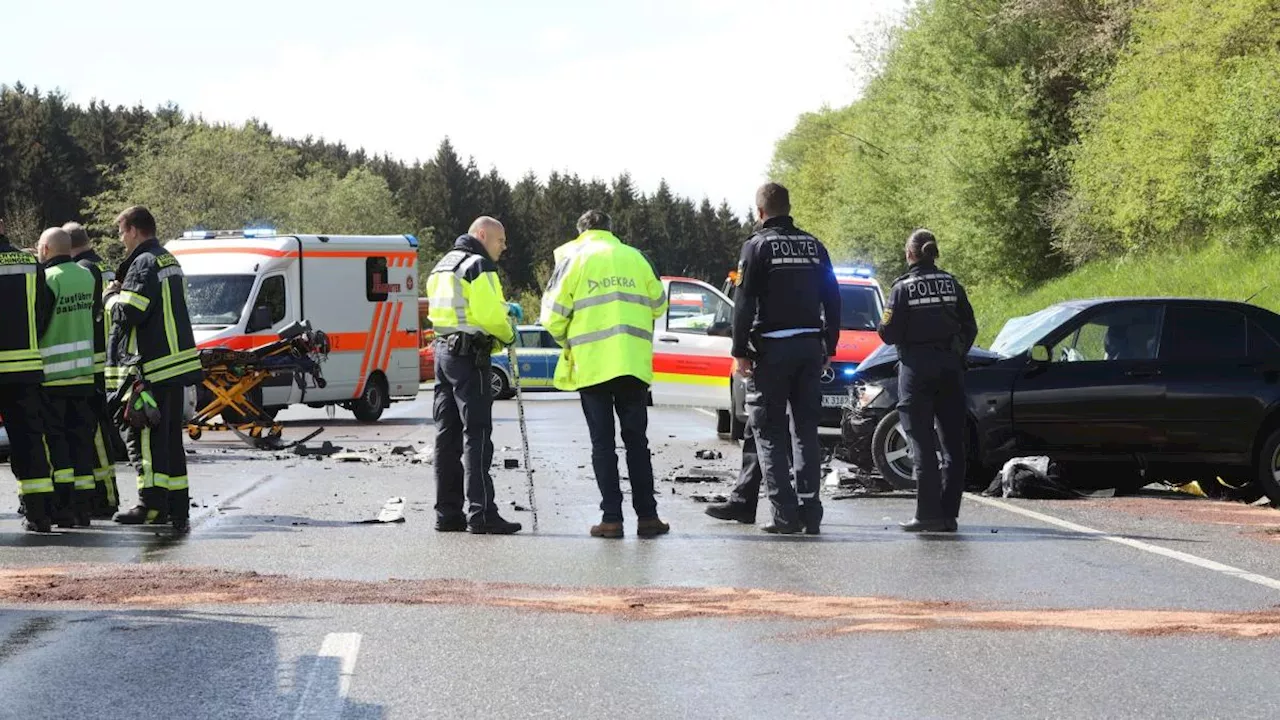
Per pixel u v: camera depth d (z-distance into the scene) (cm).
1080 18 4391
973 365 1286
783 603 740
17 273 1013
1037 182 4634
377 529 1050
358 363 2477
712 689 562
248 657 612
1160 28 3356
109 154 11194
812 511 1023
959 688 563
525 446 1059
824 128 9944
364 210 10000
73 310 1058
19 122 10494
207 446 1898
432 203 15712
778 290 1016
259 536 1006
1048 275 4703
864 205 6012
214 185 7500
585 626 679
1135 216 3472
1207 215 3334
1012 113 4578
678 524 1081
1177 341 1280
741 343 1017
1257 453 1257
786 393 1024
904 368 1034
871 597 760
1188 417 1260
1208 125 3184
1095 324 1294
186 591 766
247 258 2331
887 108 5809
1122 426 1265
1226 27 3092
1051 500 1247
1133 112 3456
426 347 3938
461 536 1010
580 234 1038
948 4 4691
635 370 1004
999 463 1287
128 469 1545
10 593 757
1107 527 1061
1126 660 610
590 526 1070
